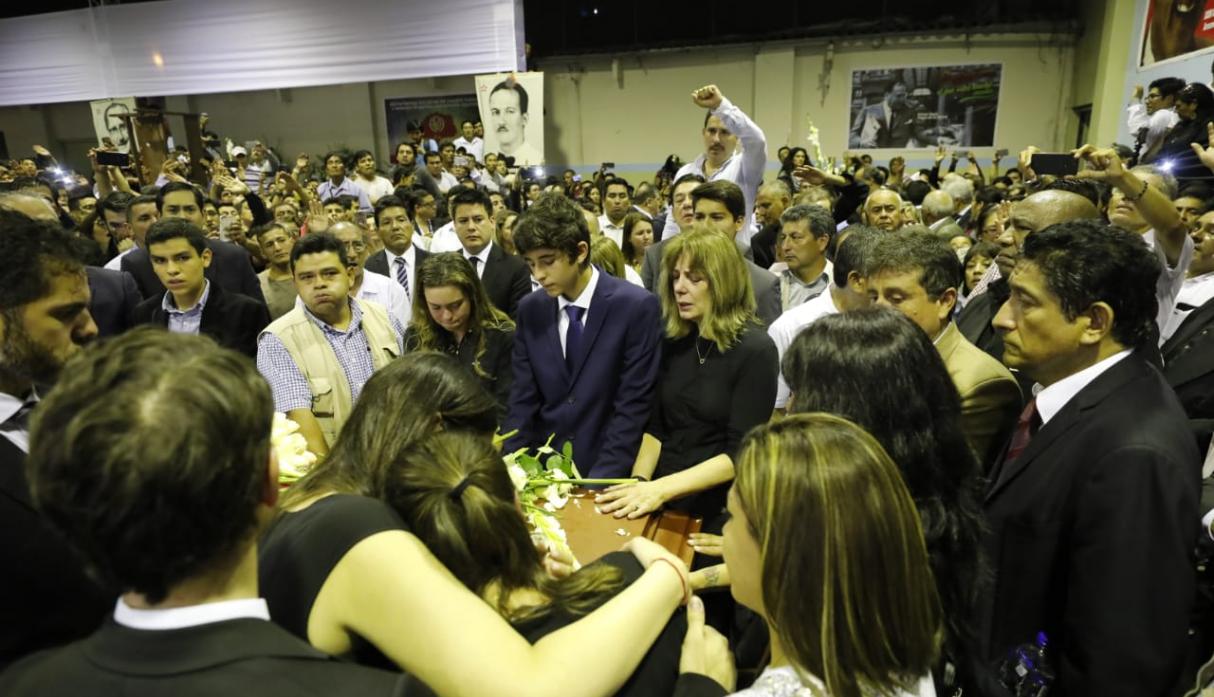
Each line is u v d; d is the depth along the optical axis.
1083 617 1.05
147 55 7.58
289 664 0.55
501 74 7.15
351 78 7.24
